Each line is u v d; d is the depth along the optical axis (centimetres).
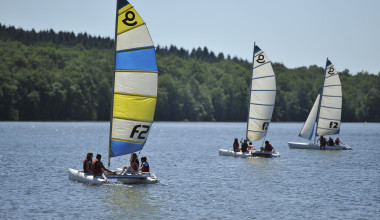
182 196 6438
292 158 11662
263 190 6950
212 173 8725
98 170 7312
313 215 5453
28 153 12400
